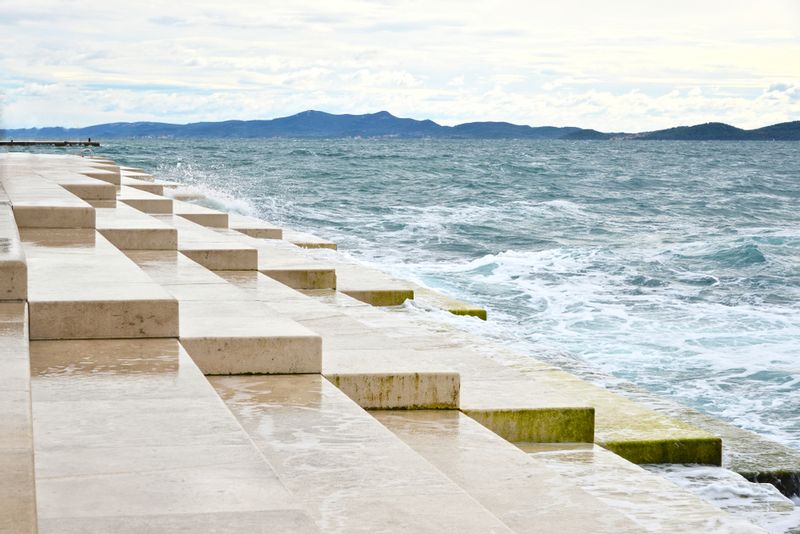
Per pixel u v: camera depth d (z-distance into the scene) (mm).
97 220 11492
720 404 8445
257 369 5582
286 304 8695
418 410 5805
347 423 4711
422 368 5906
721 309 13578
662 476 5758
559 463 5484
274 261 11930
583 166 76438
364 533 3391
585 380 8172
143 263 9242
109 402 4113
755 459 6148
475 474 4742
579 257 19250
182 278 8234
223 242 11695
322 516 3543
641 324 12125
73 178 17188
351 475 3998
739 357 10266
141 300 5438
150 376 4559
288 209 30344
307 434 4516
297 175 54156
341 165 70562
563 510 4328
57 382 4434
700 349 10672
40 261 7164
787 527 4996
